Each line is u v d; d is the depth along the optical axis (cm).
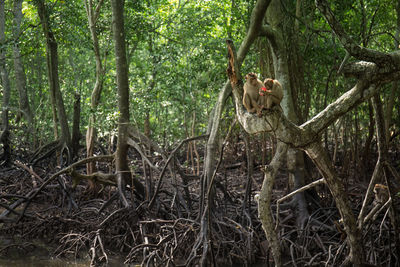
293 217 1340
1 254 1259
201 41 2020
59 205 1683
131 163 2067
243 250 1220
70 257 1250
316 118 748
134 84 2048
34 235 1428
